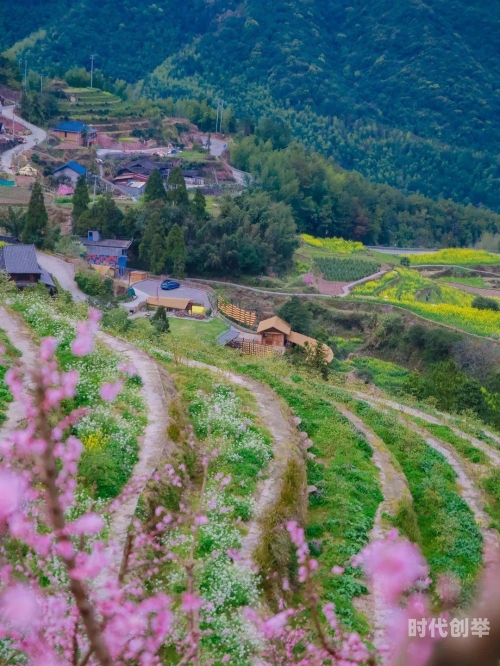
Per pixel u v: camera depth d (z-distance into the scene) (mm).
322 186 139500
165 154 140625
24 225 76812
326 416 26469
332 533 18422
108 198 92938
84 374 21062
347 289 100688
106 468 15703
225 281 94625
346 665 8484
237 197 110000
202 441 20031
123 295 72312
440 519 21531
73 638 8133
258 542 15547
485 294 114688
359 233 140875
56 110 142000
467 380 43750
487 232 163000
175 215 94938
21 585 8188
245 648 11930
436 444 28859
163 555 14273
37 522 10961
